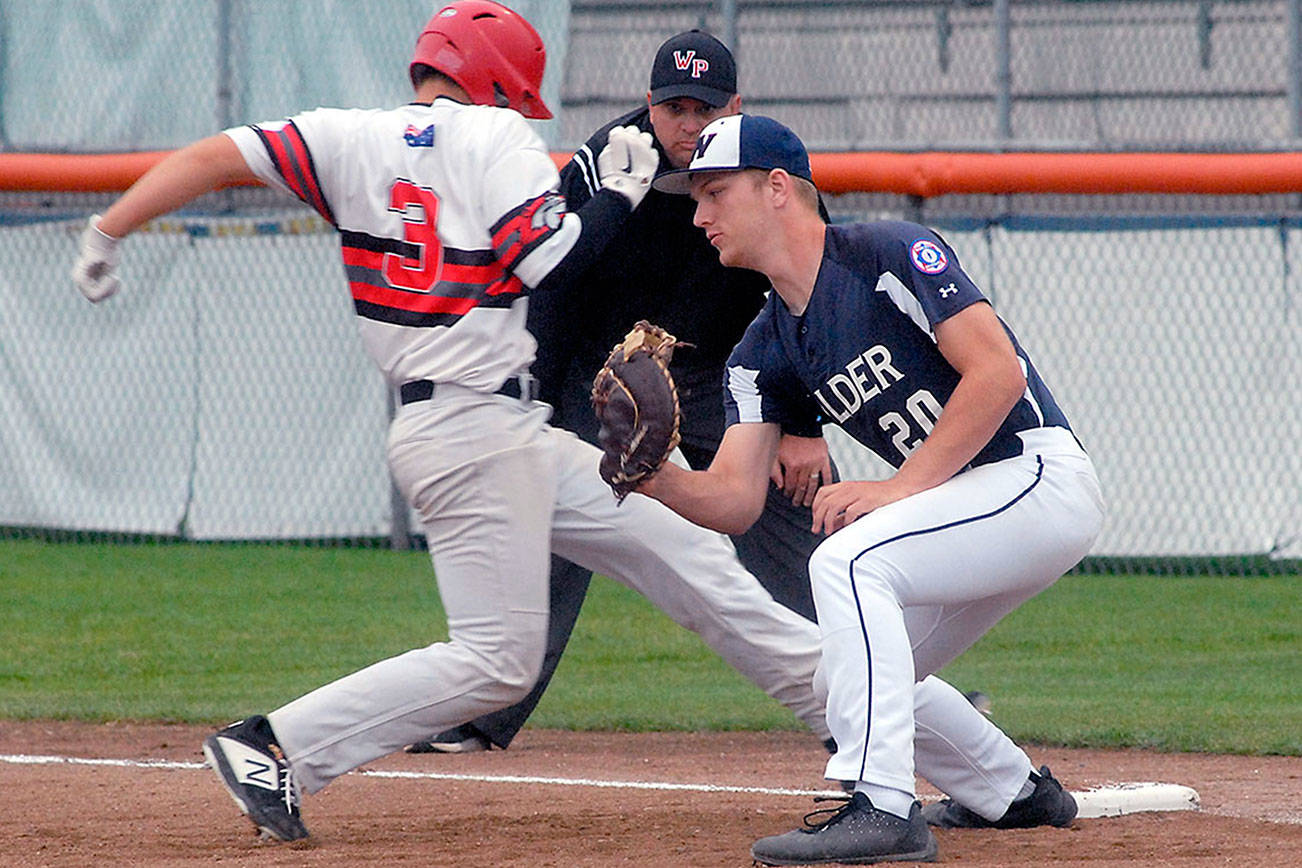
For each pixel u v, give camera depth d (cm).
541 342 2002
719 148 1352
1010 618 3403
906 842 1307
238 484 4303
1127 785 1766
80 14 4097
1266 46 3728
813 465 1514
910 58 3862
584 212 1398
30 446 4384
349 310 4222
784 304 1398
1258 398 3731
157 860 1376
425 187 1401
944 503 1328
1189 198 3616
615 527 1502
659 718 2381
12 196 4184
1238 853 1402
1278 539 3734
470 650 1445
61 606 3494
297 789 1448
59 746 2178
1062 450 1372
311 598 3581
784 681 1558
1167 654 2991
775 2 3909
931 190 3281
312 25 3972
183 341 4294
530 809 1686
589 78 3881
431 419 1409
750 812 1653
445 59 1443
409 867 1338
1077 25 3803
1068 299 3794
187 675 2788
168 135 4081
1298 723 2275
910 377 1352
